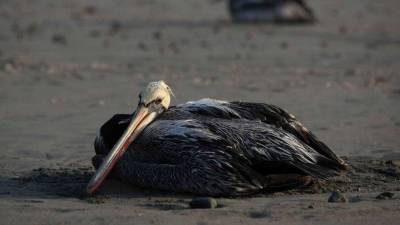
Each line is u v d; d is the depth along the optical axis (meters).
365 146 12.64
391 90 17.94
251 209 8.65
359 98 16.86
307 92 17.50
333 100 16.59
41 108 15.67
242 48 25.09
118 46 25.45
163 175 9.52
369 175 10.65
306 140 10.21
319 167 9.71
